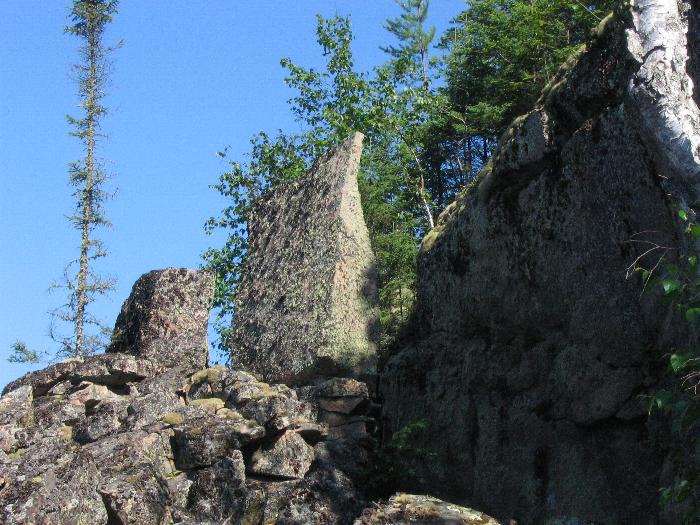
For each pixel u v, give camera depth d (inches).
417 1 1160.2
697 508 267.0
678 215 278.5
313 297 435.5
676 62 315.6
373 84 994.1
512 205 384.8
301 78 1027.9
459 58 1059.3
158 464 357.1
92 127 741.3
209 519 343.3
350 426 394.9
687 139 299.1
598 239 344.8
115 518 324.8
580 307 349.1
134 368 412.8
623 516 318.7
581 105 356.5
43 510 312.3
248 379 400.8
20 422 379.6
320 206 463.2
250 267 486.6
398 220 736.3
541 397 359.3
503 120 936.3
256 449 363.6
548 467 348.5
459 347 402.6
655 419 316.8
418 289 446.3
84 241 697.0
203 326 438.6
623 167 334.0
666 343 315.6
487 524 293.3
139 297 447.2
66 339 657.6
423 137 985.5
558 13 905.5
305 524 330.6
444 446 388.2
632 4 335.0
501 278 387.5
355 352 421.7
